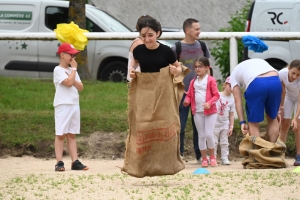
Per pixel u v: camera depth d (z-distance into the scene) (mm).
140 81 11430
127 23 32094
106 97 20156
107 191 11102
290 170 13469
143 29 11234
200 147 14797
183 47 15102
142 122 11422
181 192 10969
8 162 15570
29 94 20453
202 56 14922
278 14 23578
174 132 11523
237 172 13203
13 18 24922
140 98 11438
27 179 12297
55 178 12523
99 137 16938
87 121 17469
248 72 14117
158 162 11531
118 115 17969
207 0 32188
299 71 14445
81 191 11102
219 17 32094
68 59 14352
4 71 24391
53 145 16625
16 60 24281
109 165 15125
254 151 14047
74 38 14492
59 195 10805
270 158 13977
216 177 12492
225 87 15297
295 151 16438
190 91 14844
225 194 10734
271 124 14289
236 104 14328
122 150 16531
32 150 16547
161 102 11391
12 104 19312
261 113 14070
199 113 14750
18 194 10898
